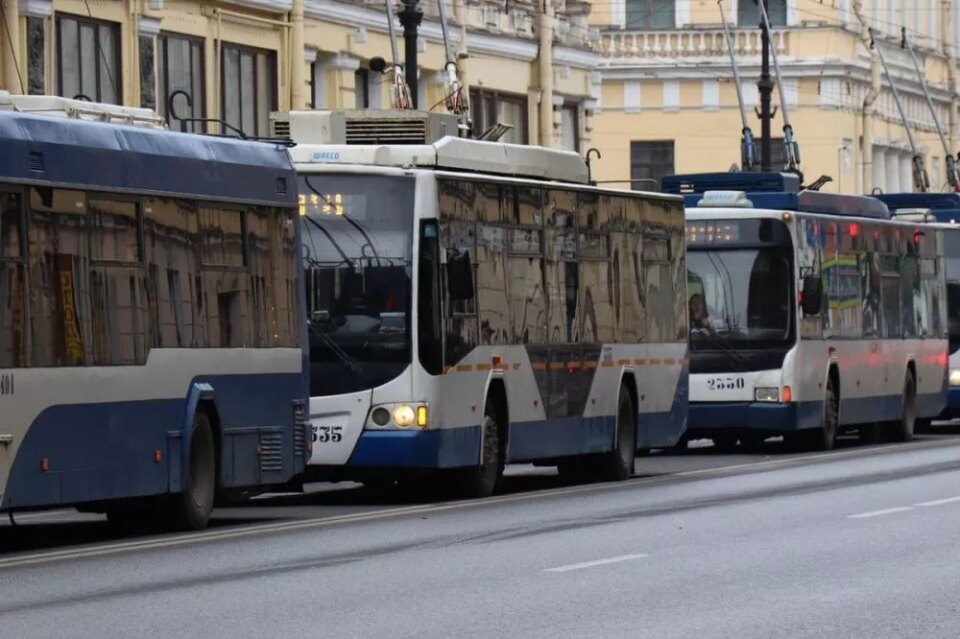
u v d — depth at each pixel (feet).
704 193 196.85
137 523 120.37
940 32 466.70
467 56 279.28
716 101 412.16
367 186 136.56
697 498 137.90
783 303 192.54
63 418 105.09
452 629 76.64
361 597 85.66
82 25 203.51
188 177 116.37
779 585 89.97
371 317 135.54
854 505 130.31
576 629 76.79
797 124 410.11
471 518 123.03
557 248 152.46
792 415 191.72
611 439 159.74
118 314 109.60
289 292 126.00
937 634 76.28
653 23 418.51
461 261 136.56
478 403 140.67
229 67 230.68
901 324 220.84
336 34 252.01
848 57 412.36
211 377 117.70
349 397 135.13
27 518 130.62
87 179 107.55
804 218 195.52
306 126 145.89
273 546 106.52
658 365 168.96
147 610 81.61
